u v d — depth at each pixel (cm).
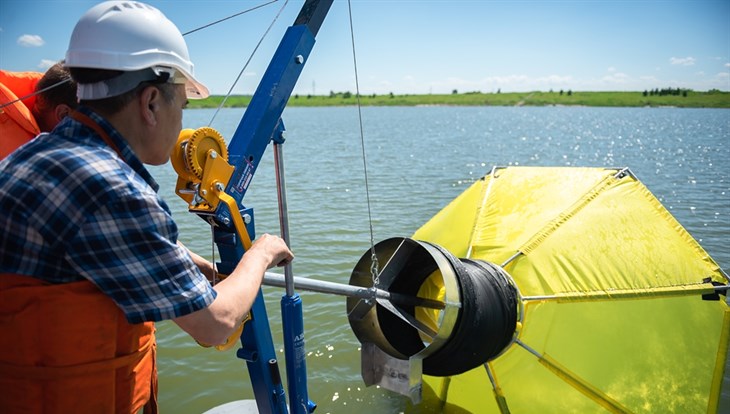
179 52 198
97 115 184
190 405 464
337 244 857
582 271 430
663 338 413
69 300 178
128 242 170
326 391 480
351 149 2381
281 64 279
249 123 267
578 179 507
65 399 188
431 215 1045
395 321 354
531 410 403
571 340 407
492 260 447
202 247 845
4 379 189
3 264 175
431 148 2461
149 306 175
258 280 210
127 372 201
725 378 482
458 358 319
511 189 517
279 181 285
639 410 392
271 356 280
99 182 168
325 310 625
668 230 466
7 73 294
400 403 463
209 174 239
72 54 184
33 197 168
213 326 186
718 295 437
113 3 191
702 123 4872
